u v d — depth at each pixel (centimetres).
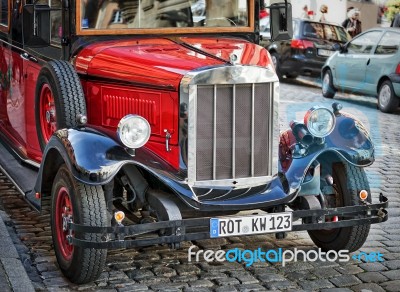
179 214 541
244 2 682
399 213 768
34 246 643
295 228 570
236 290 561
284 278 585
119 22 646
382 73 1443
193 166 562
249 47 641
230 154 572
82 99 596
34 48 685
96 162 530
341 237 621
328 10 2072
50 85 610
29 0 716
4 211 740
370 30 1525
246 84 567
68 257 563
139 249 642
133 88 591
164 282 574
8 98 816
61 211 573
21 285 546
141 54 607
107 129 577
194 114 557
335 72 1580
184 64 573
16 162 738
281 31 685
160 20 657
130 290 557
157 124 577
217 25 675
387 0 2042
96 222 532
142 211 583
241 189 573
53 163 579
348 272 600
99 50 629
